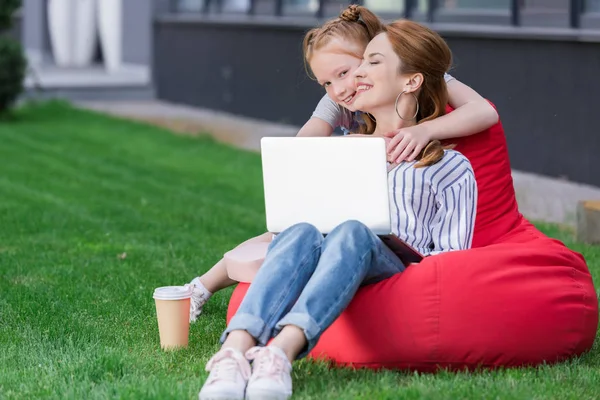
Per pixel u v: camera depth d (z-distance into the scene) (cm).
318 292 326
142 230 700
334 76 407
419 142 376
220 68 1490
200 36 1548
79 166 1007
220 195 857
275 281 333
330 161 355
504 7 968
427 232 378
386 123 393
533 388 332
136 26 1905
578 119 875
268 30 1339
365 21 407
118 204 804
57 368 368
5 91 1369
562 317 361
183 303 392
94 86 1705
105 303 481
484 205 431
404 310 351
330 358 366
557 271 366
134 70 1923
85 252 617
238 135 1261
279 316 331
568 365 364
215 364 317
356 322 357
